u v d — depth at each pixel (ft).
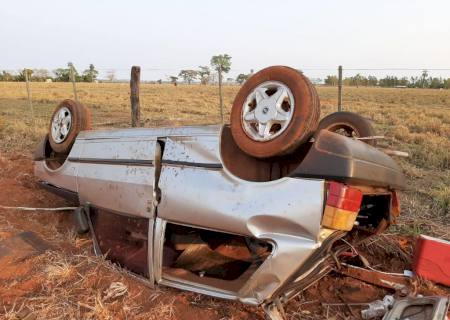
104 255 14.03
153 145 12.94
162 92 160.76
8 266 13.92
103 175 14.43
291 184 10.30
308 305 12.65
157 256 12.39
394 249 16.29
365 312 11.85
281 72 11.28
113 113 74.74
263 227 10.53
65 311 11.49
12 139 39.73
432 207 21.48
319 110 10.94
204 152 11.83
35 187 23.44
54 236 16.83
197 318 11.34
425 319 9.73
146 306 11.82
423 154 36.65
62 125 19.22
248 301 10.65
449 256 13.29
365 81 265.34
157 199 12.57
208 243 14.08
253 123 11.61
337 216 9.70
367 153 10.95
